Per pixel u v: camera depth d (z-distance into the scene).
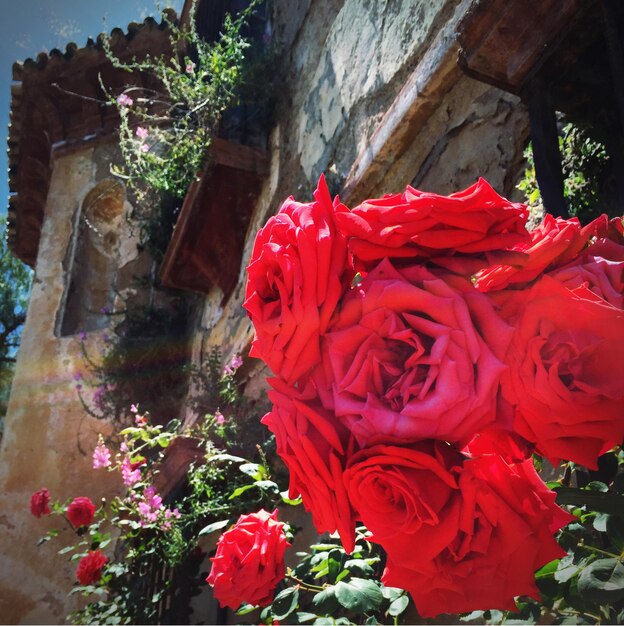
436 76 2.41
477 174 2.23
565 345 0.58
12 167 8.85
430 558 0.55
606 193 1.53
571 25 1.32
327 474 0.57
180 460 3.87
